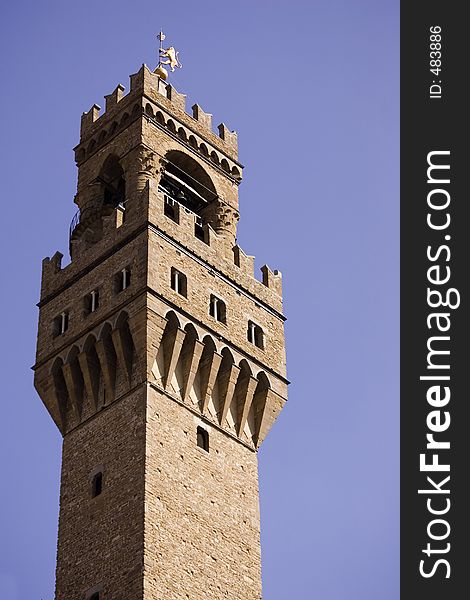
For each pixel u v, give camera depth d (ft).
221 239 320.50
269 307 324.60
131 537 272.92
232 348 307.37
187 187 333.62
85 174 337.31
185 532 279.08
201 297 306.14
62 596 278.67
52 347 309.42
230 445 301.02
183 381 296.51
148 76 335.88
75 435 298.56
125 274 303.07
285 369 319.88
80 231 327.67
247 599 284.41
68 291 314.55
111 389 294.87
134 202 309.42
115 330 295.48
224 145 346.95
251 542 292.81
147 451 280.72
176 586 271.28
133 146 326.65
